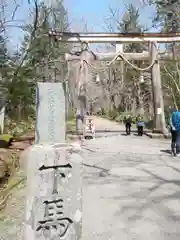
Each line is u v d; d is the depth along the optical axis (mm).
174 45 16203
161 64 23156
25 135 13562
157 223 4035
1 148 8188
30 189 2672
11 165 6660
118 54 16016
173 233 3705
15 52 12125
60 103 3314
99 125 30172
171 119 9797
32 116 17203
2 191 5516
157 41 15984
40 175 2674
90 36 15742
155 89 16438
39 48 11031
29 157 2695
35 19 10172
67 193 2740
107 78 44938
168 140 14820
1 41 11977
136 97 40406
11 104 13289
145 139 15445
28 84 11703
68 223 2744
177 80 24047
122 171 7414
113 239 3545
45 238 2678
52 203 2699
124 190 5672
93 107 57469
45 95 3287
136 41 15945
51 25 14156
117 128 25656
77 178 2781
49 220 2688
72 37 15609
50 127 3240
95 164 8414
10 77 11281
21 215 4355
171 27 17938
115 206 4746
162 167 7844
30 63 11383
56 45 13781
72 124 23422
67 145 2801
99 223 4062
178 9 16969
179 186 5898
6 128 13273
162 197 5180
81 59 15602
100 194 5434
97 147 12172
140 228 3877
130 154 10188
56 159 2705
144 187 5871
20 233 3730
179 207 4648
